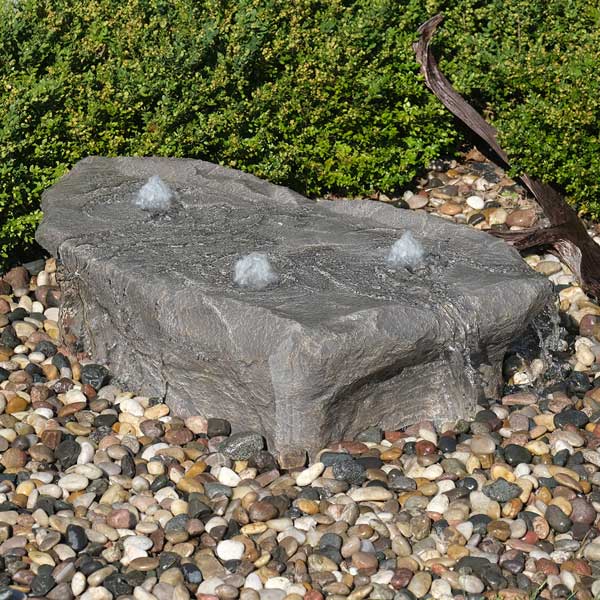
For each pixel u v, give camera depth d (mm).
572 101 4086
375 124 4223
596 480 3193
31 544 3010
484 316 3297
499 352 3400
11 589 2906
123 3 4324
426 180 4371
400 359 3240
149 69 4078
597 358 3635
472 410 3381
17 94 3951
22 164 3920
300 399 3182
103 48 4184
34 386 3484
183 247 3523
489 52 4348
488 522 3076
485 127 4215
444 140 4281
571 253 3975
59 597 2906
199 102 4086
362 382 3234
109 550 3002
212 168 3920
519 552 3008
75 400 3453
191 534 3041
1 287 3908
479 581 2938
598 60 4137
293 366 3148
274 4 4289
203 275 3375
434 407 3365
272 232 3596
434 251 3496
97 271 3479
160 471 3217
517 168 4160
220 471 3203
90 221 3662
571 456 3258
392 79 4234
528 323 3385
